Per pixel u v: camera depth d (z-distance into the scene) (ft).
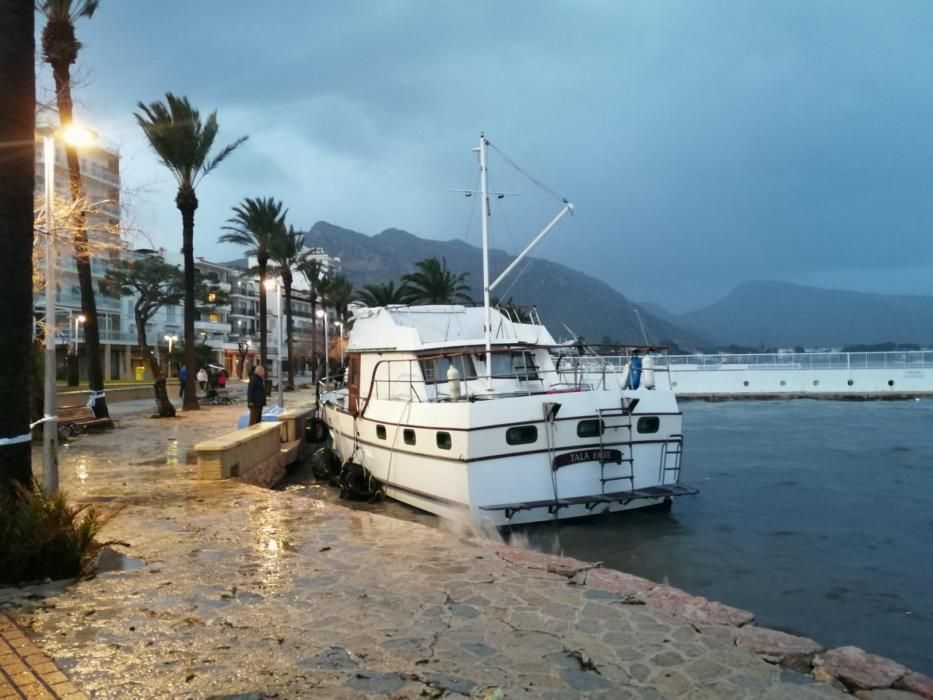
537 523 41.68
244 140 102.12
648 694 13.41
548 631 16.76
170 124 94.73
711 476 64.90
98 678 13.92
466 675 14.20
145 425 80.59
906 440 95.66
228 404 120.47
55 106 53.72
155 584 20.65
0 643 15.84
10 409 22.00
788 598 30.14
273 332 352.69
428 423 42.83
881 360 199.31
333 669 14.46
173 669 14.42
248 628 16.94
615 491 43.11
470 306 59.16
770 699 13.26
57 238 52.60
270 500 35.14
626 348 49.32
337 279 251.80
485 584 20.68
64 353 187.42
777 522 45.11
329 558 23.79
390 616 17.87
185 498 35.70
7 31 21.93
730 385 204.64
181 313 276.41
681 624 17.25
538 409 40.91
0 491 21.79
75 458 52.60
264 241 152.46
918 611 28.22
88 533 21.91
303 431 76.95
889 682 13.80
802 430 111.34
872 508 49.55
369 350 53.42
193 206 101.35
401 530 28.25
